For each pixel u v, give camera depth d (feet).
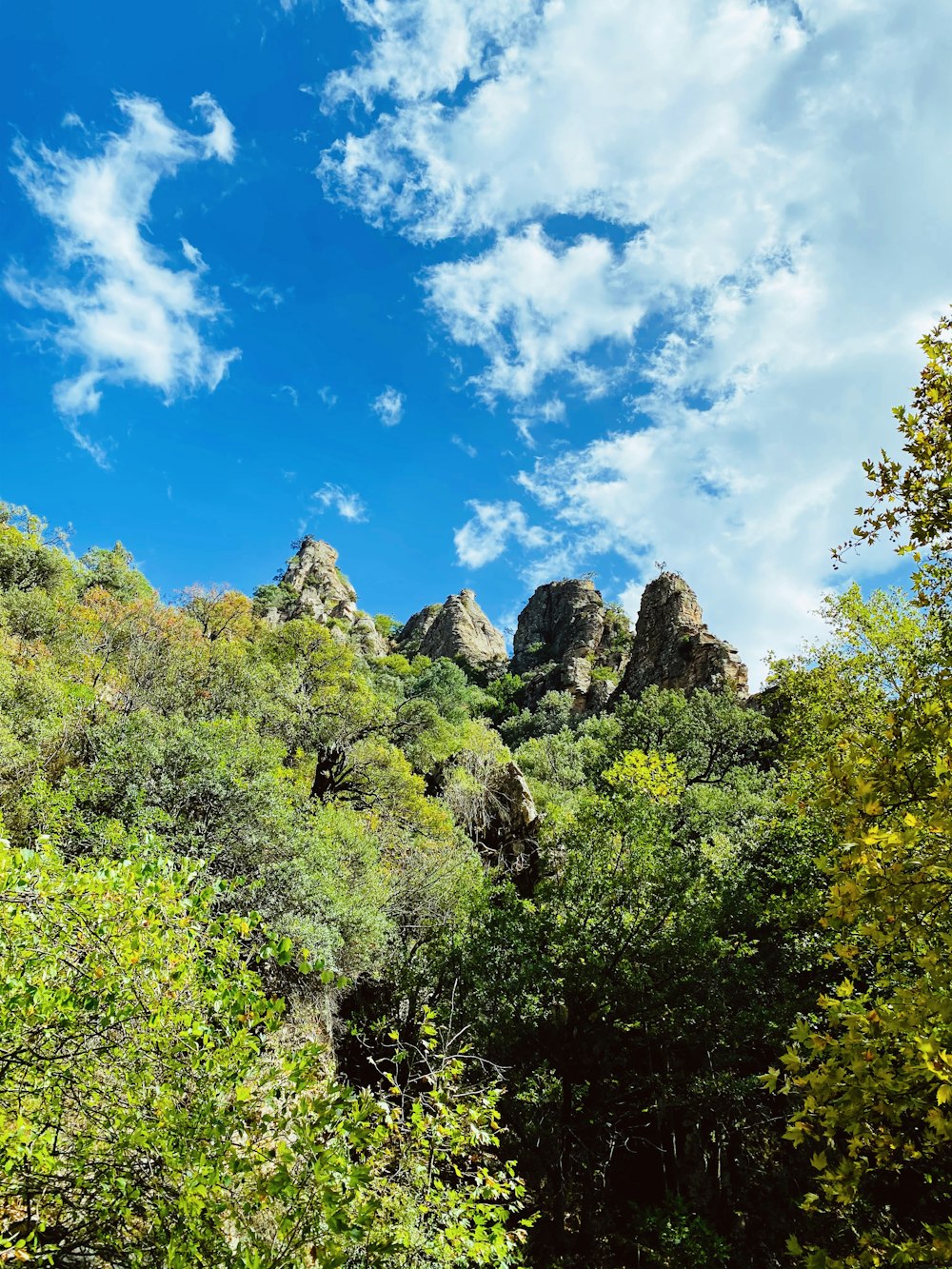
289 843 37.93
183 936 13.71
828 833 34.73
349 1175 10.96
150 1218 12.23
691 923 35.65
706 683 151.74
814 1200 12.10
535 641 279.49
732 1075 34.60
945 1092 10.05
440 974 38.17
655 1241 32.58
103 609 88.84
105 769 36.24
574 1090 34.83
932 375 16.85
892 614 46.03
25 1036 12.12
